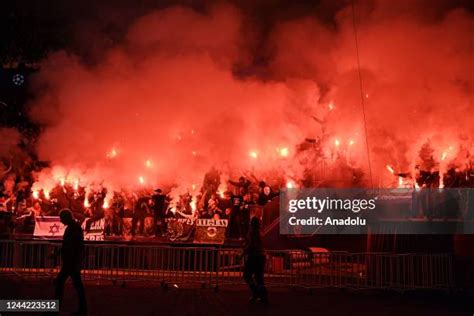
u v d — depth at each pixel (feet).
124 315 27.96
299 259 41.68
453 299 35.32
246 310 30.14
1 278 40.01
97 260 41.52
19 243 40.91
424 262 38.11
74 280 26.91
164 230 51.03
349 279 40.63
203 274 41.86
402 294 36.88
